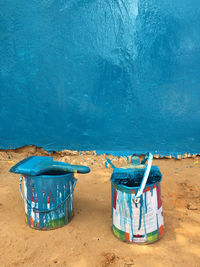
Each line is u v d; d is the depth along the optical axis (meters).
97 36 6.29
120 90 6.39
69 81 6.39
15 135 6.43
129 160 5.86
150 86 6.29
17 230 2.97
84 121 6.45
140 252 2.58
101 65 6.37
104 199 3.92
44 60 6.35
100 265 2.40
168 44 6.14
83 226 3.10
